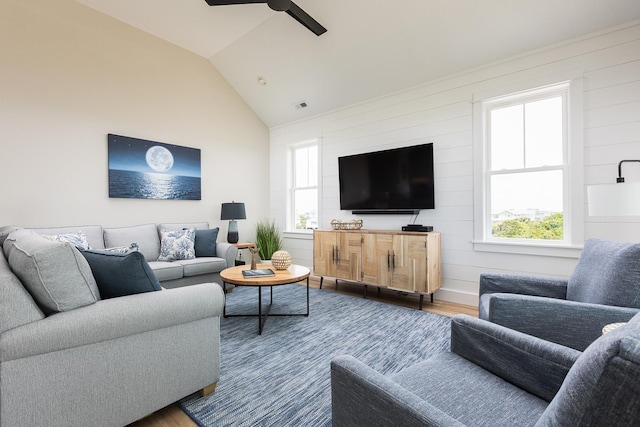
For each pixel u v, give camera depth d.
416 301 3.46
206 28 3.77
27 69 3.03
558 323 1.45
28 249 1.31
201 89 4.45
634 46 2.44
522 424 0.84
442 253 3.45
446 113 3.41
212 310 1.63
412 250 3.18
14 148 2.97
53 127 3.19
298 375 1.89
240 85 4.74
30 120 3.05
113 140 3.57
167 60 4.07
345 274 3.71
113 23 3.59
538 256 2.87
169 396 1.50
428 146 3.41
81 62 3.37
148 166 3.87
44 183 3.13
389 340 2.40
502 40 2.88
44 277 1.23
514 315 1.52
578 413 0.48
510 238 3.11
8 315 1.13
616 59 2.51
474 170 3.21
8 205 2.94
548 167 2.88
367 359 2.09
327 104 4.40
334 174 4.47
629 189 1.47
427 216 3.56
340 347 2.28
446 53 3.17
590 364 0.48
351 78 3.86
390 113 3.87
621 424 0.44
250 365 2.01
